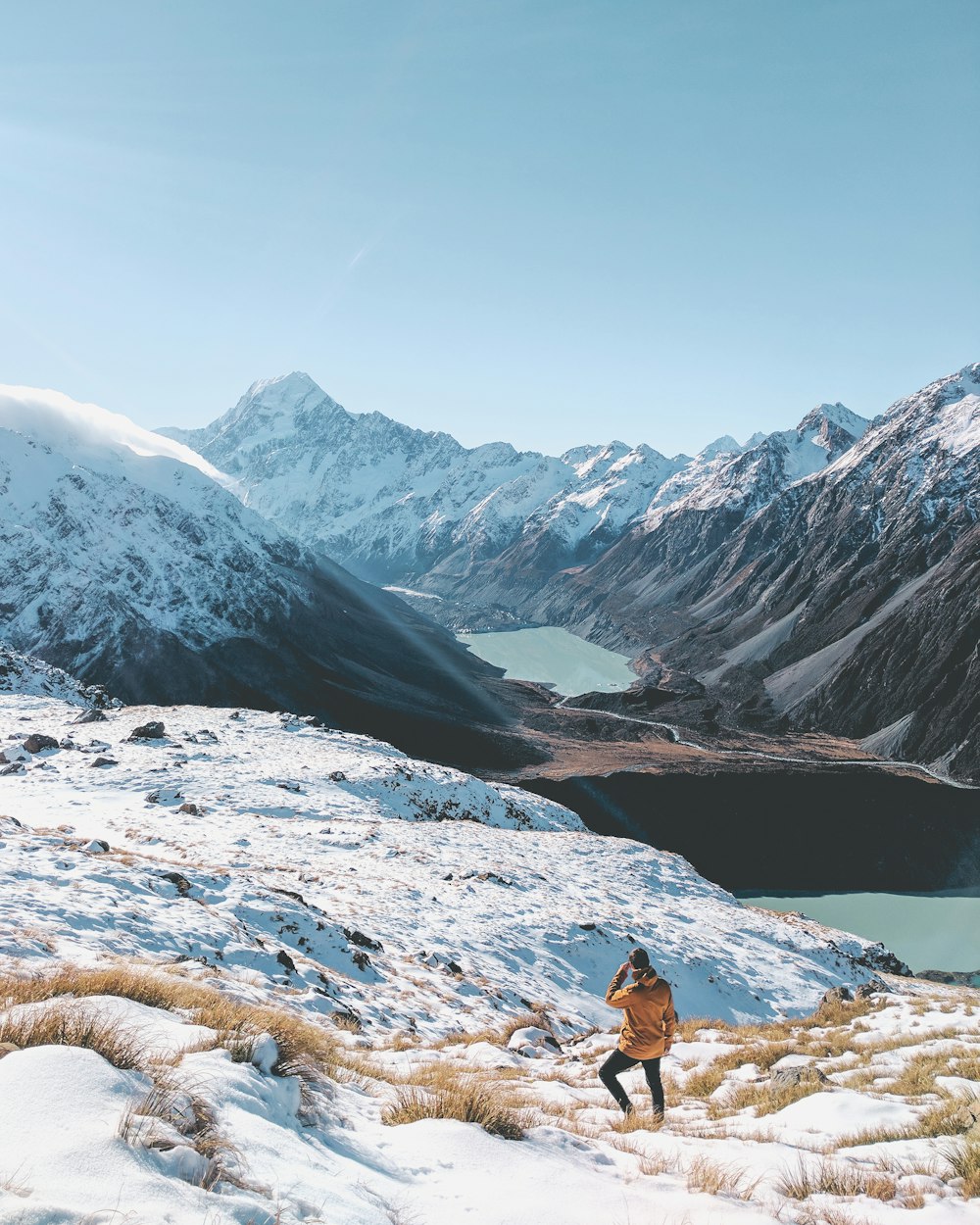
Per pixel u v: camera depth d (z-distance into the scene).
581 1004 26.42
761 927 41.03
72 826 33.62
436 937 27.11
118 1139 3.94
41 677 84.44
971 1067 10.17
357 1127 6.67
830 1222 5.61
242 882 23.00
